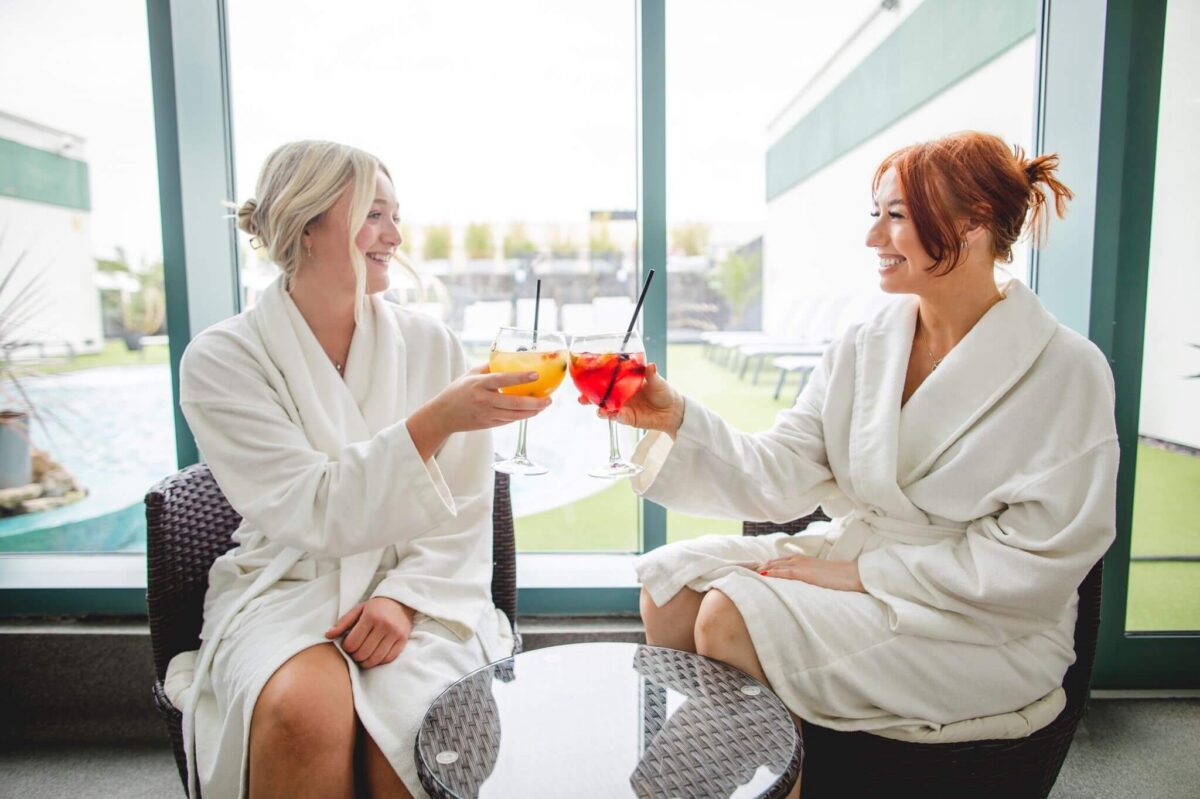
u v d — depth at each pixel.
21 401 1.85
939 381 1.18
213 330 1.22
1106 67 1.53
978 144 1.13
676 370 2.01
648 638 1.29
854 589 1.14
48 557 1.87
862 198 2.16
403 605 1.11
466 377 1.05
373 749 0.97
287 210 1.15
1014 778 1.04
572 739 0.85
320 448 1.18
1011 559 1.04
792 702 1.04
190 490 1.27
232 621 1.09
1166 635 1.73
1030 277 1.77
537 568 1.92
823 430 1.32
